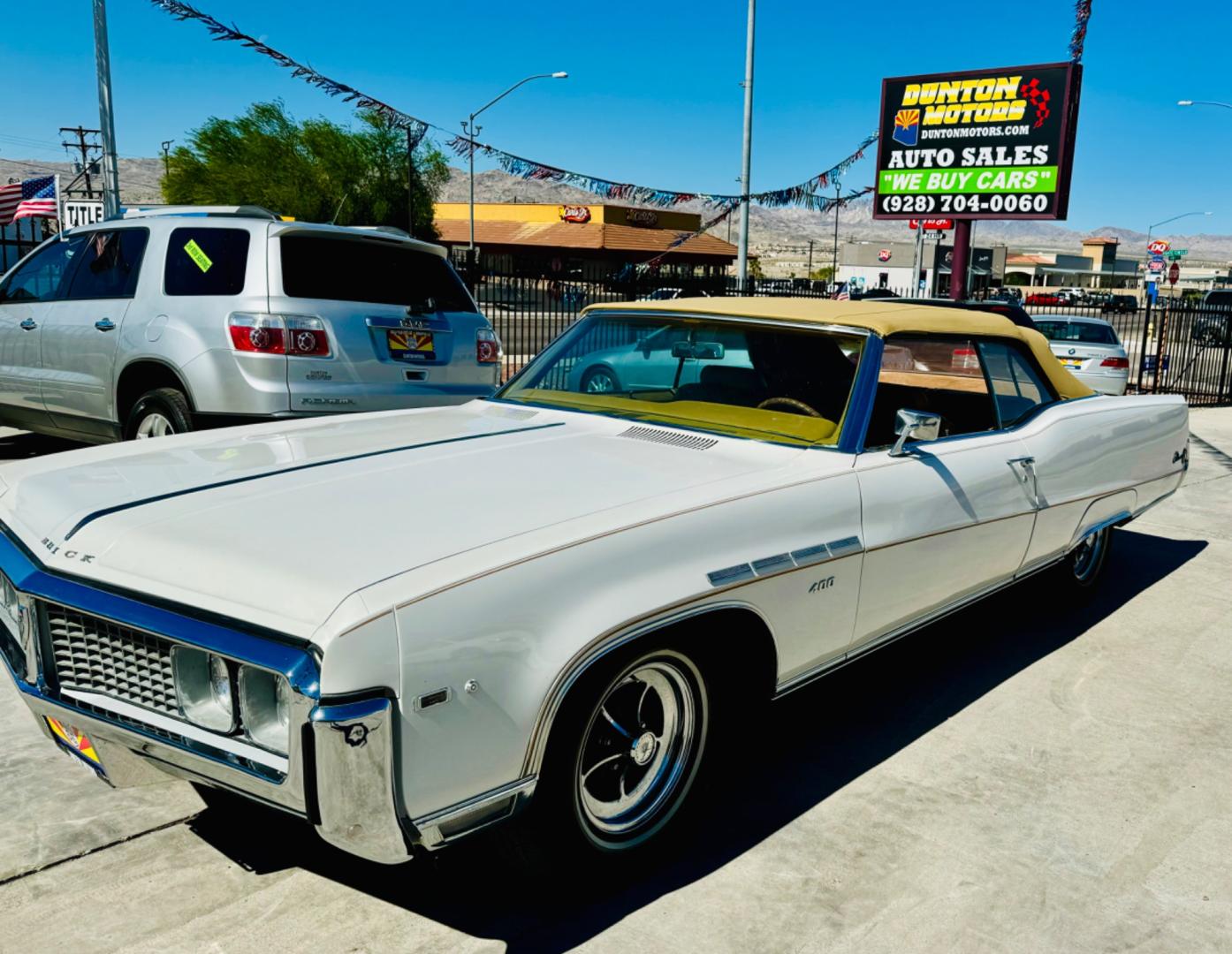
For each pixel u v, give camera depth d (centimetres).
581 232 5419
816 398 343
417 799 212
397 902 259
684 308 386
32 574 242
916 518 340
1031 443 416
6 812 295
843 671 433
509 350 1494
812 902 267
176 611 219
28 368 654
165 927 245
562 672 229
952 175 1432
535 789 233
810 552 296
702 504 272
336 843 207
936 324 378
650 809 278
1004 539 398
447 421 362
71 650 243
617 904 262
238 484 274
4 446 780
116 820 293
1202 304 2458
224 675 218
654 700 279
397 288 609
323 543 231
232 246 557
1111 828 312
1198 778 346
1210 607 537
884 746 362
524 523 248
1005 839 302
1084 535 471
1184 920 266
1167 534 699
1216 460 1006
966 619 509
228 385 543
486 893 264
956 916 263
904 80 1456
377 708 200
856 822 308
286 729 212
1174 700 414
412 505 258
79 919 246
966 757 356
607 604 240
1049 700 409
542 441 330
